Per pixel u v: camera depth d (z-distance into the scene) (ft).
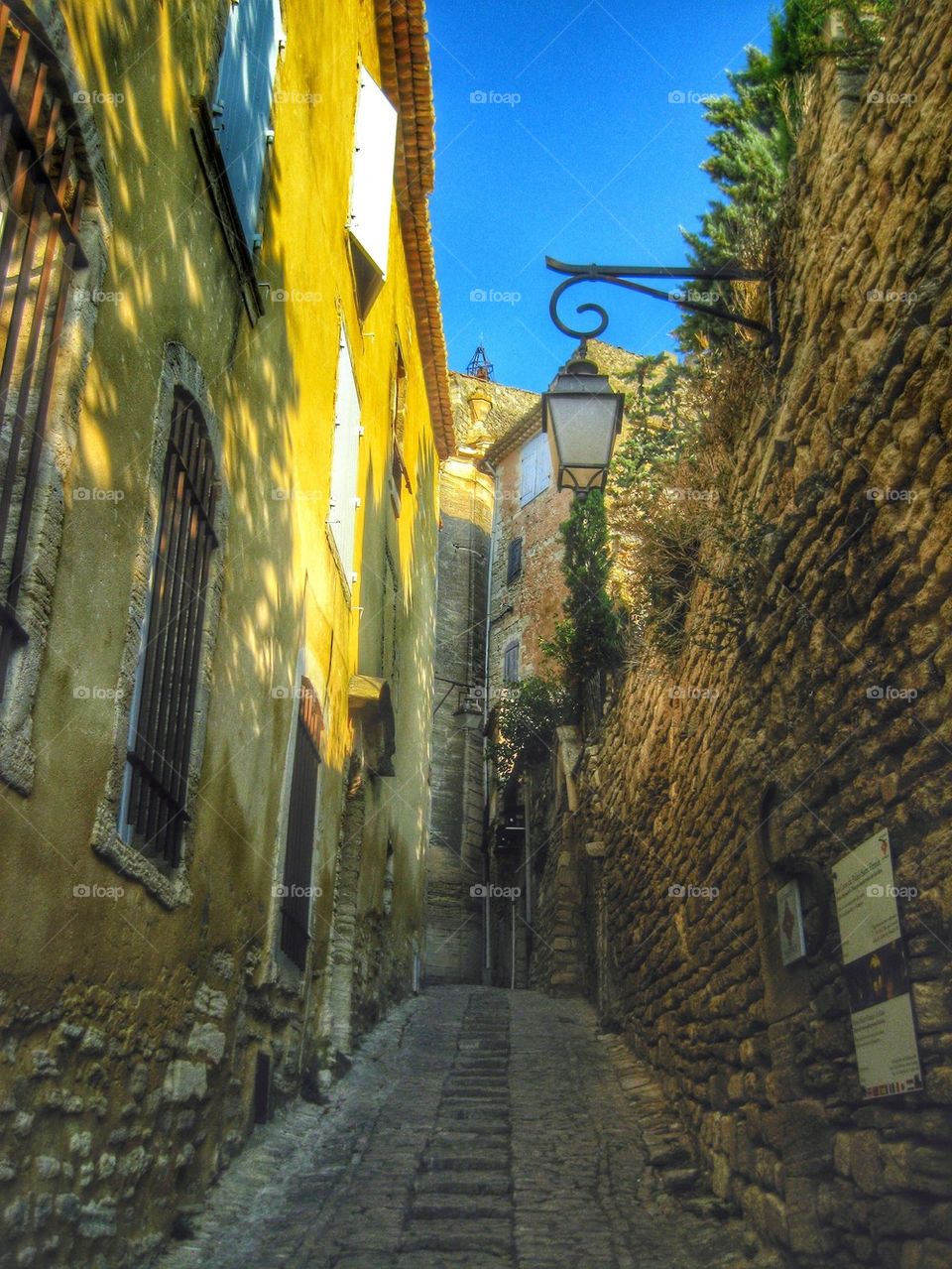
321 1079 28.60
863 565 14.49
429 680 64.18
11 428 11.96
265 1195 20.26
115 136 14.73
